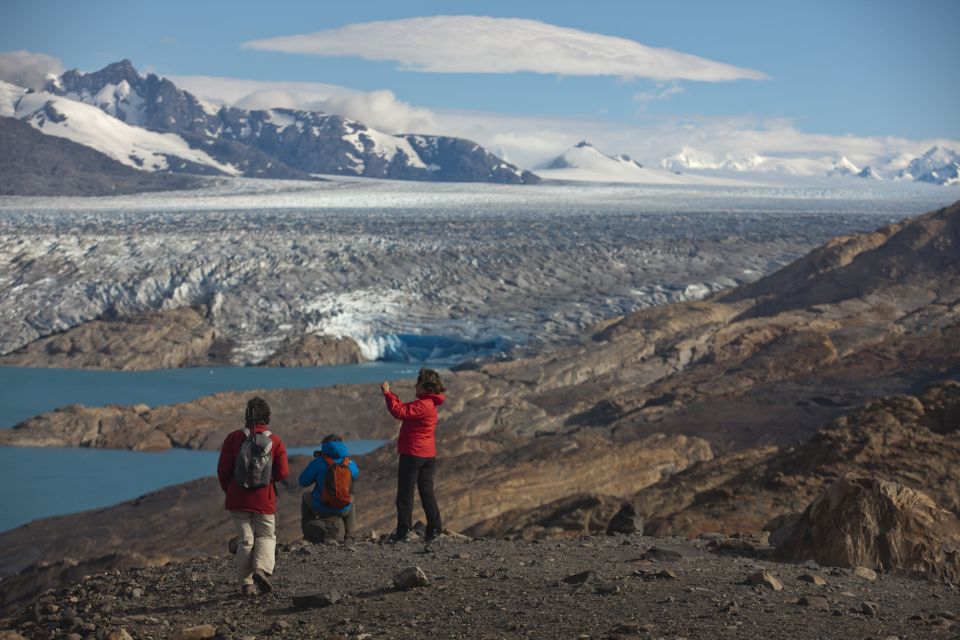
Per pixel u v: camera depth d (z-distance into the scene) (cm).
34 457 4666
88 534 2947
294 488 2956
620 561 912
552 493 2847
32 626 731
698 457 3338
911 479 1794
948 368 4628
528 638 602
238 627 669
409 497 1064
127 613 755
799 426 3956
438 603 714
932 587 828
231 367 8012
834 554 908
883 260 7550
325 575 864
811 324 6172
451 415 5078
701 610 666
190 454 4778
